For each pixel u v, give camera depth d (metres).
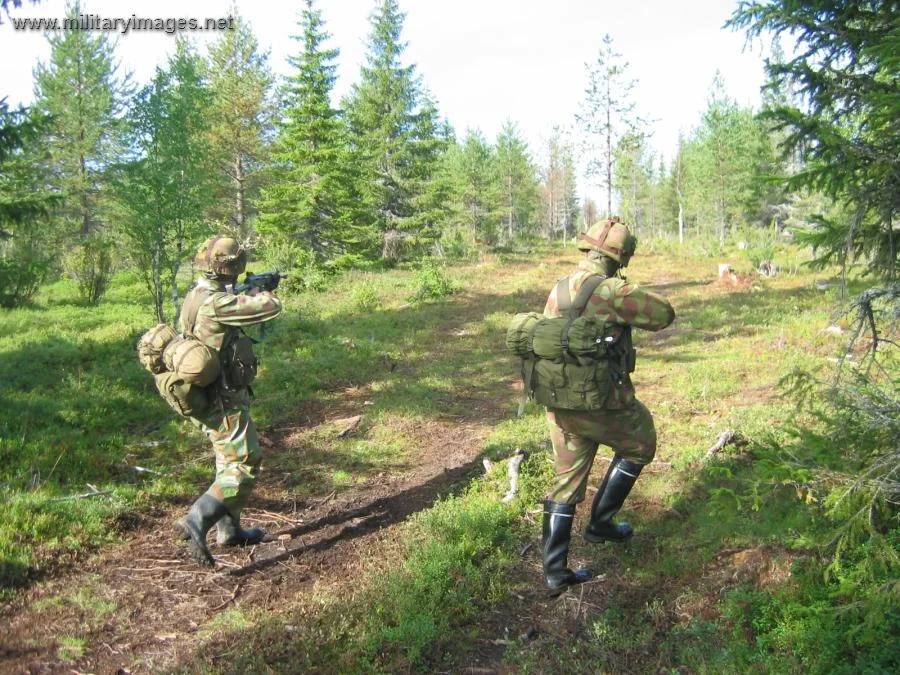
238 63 32.25
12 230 16.42
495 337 13.05
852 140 3.54
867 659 2.98
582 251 3.93
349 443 6.91
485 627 3.75
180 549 4.65
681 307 16.08
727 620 3.60
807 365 8.71
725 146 38.25
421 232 28.84
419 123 29.08
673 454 5.98
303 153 22.20
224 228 24.67
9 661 3.32
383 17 28.47
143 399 8.08
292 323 12.73
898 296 3.66
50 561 4.31
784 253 26.89
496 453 6.40
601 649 3.49
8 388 8.09
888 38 3.30
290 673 3.28
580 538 4.67
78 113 29.64
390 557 4.47
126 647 3.50
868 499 3.18
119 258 20.00
